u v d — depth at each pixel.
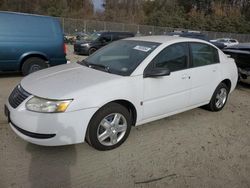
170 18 51.06
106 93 3.37
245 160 3.58
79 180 2.98
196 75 4.57
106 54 4.43
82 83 3.40
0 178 2.92
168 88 4.11
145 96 3.82
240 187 3.02
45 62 7.54
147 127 4.41
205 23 50.44
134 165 3.31
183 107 4.54
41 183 2.89
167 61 4.11
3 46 6.74
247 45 7.86
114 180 3.01
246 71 7.41
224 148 3.88
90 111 3.25
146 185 2.96
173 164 3.38
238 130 4.56
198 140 4.08
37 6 46.28
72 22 33.16
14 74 8.06
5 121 4.36
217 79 5.06
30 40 7.12
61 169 3.15
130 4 59.88
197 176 3.17
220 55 5.24
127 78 3.62
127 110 3.68
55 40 7.54
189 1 58.88
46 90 3.25
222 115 5.24
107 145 3.56
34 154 3.42
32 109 3.13
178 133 4.27
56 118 3.09
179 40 4.41
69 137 3.20
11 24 6.85
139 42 4.41
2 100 5.45
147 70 3.81
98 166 3.25
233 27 50.69
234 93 7.24
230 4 58.84
